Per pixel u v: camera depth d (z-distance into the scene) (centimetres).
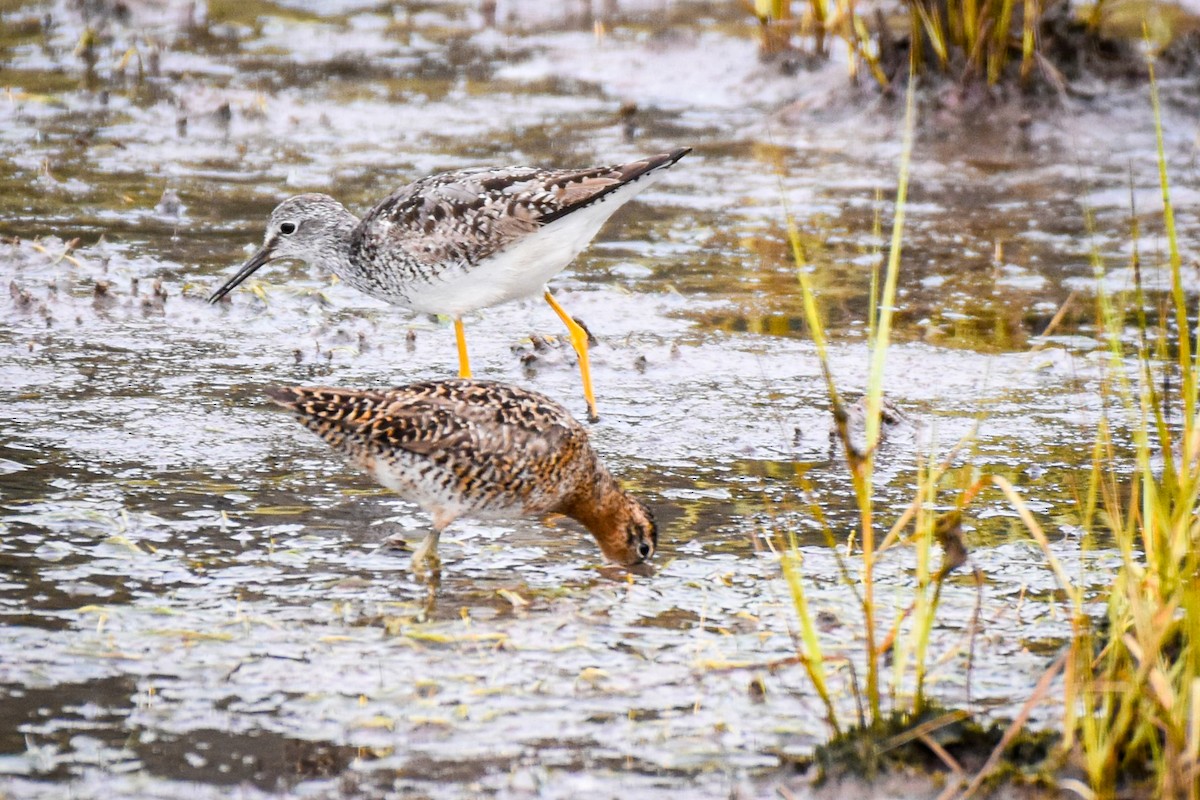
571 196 1300
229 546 999
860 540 1036
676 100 2303
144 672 832
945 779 745
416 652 869
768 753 775
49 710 789
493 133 2133
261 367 1361
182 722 784
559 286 1620
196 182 1906
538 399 1017
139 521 1024
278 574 963
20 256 1602
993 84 2111
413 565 991
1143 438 813
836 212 1858
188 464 1134
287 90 2305
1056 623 920
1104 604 941
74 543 985
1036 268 1672
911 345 1457
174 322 1470
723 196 1916
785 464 1177
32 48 2442
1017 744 763
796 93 2266
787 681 848
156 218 1772
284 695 815
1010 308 1554
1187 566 763
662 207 1878
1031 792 734
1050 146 2050
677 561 1003
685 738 787
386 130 2142
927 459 1184
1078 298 1579
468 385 1017
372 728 786
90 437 1170
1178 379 1350
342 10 2750
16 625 874
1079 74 2123
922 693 779
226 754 756
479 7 2781
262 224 1767
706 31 2567
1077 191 1919
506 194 1306
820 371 1388
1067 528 1055
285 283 1609
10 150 1997
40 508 1034
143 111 2191
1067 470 1162
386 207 1351
